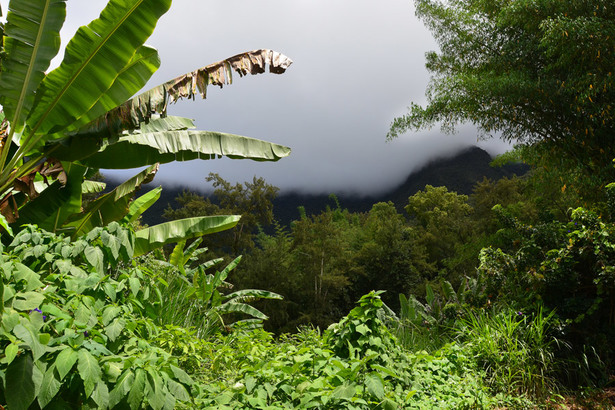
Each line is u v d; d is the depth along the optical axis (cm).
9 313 195
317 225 2636
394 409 270
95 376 188
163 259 719
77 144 514
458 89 873
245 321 604
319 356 333
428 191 3803
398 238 2591
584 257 523
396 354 371
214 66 511
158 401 200
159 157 573
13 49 426
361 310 367
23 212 547
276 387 286
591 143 754
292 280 2373
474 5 1000
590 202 800
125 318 273
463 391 388
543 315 514
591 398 416
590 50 713
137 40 450
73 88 460
